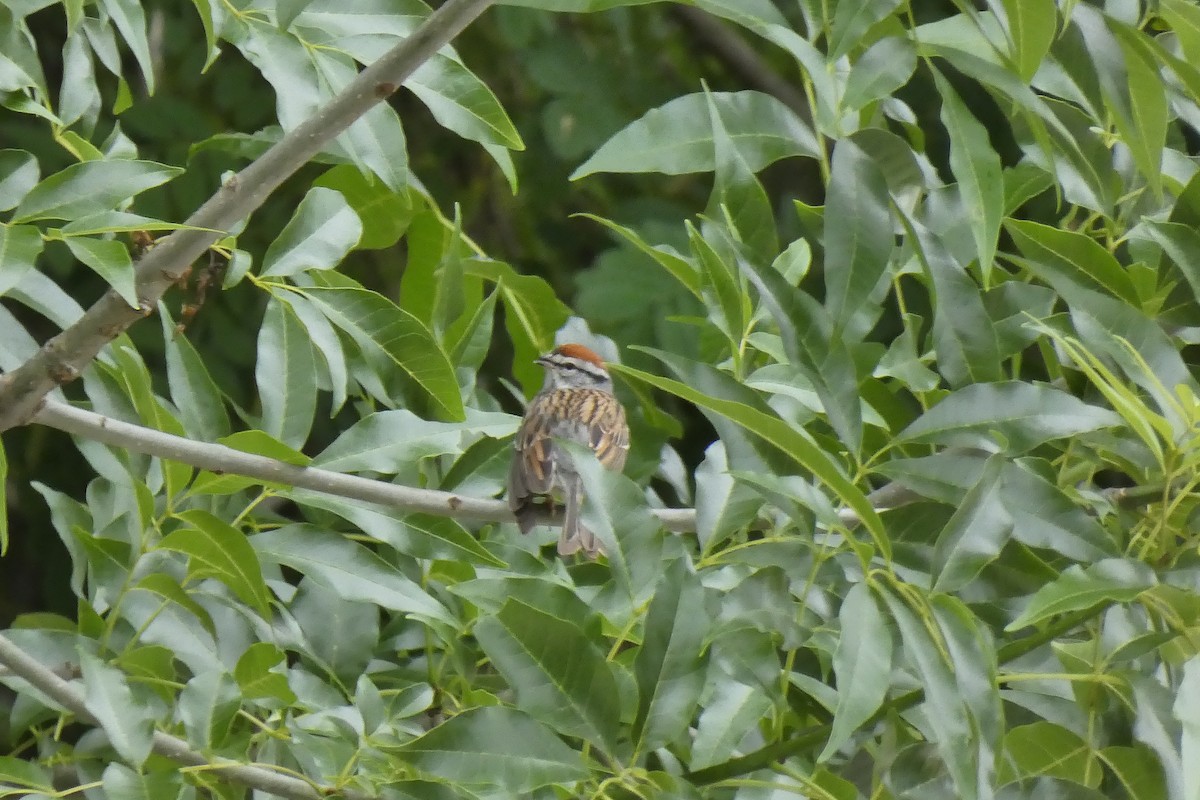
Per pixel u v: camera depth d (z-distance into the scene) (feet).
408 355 25.67
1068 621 23.66
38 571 52.70
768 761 23.36
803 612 23.66
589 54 53.11
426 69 25.98
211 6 25.61
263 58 25.81
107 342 23.41
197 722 23.08
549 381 35.55
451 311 30.81
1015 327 27.55
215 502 28.86
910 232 23.77
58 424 24.26
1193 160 30.07
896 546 24.11
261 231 50.60
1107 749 23.20
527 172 56.18
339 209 25.72
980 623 21.24
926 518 24.13
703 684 21.40
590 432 32.35
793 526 27.27
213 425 27.66
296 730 23.97
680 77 59.00
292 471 25.94
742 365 28.50
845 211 22.36
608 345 34.88
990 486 21.25
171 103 48.75
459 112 25.98
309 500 26.50
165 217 47.19
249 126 50.62
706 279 28.58
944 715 19.83
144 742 22.00
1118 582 21.65
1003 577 24.25
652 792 21.29
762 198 24.36
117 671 22.47
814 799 22.74
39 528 49.78
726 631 21.91
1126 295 26.58
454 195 57.72
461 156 58.65
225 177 23.18
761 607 22.35
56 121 26.61
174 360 27.58
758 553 23.86
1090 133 26.04
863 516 20.67
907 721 24.95
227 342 48.42
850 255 22.34
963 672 20.16
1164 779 22.99
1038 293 27.89
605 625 26.02
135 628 27.73
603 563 30.99
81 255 20.53
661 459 34.30
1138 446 24.77
